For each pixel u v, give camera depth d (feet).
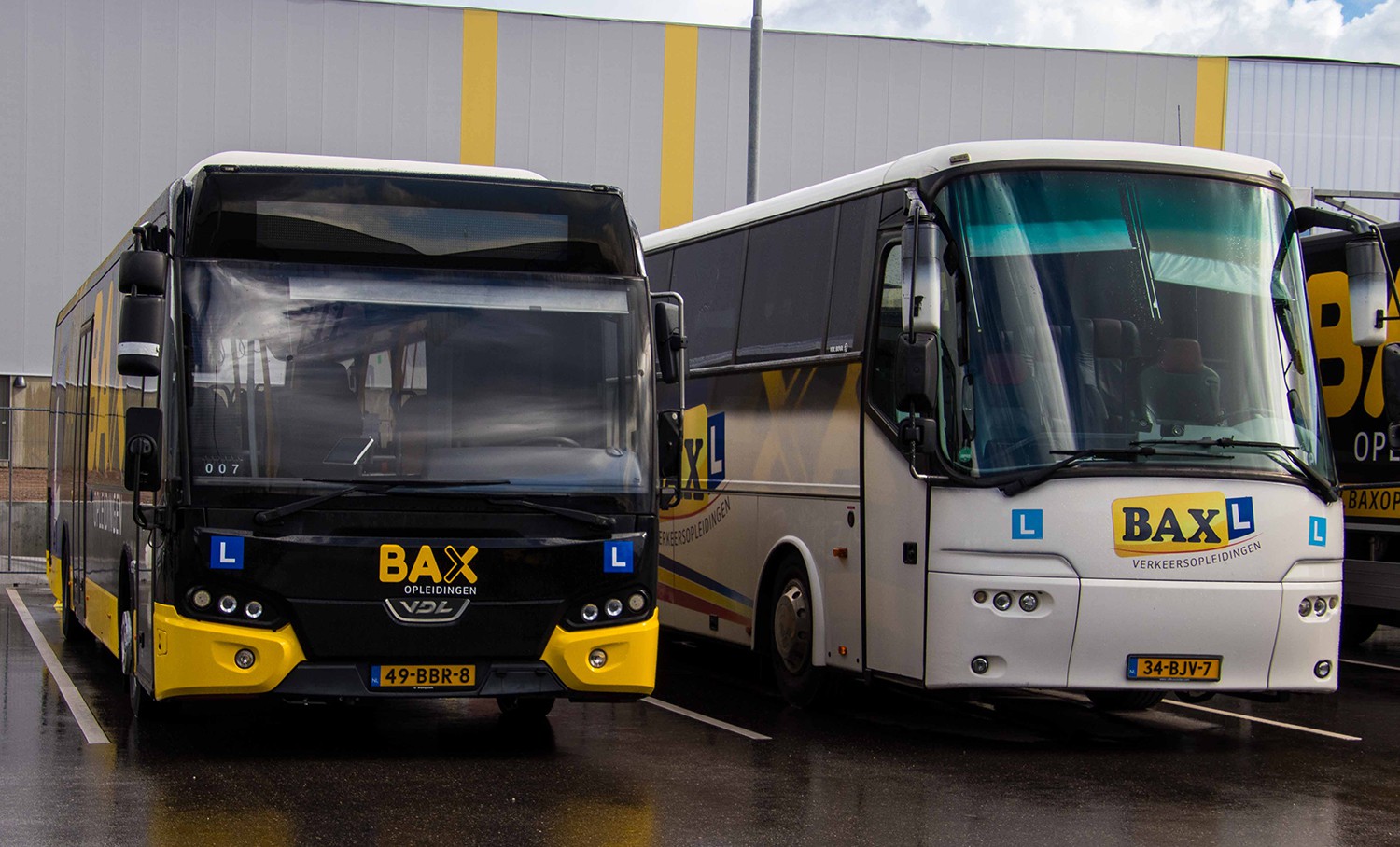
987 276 31.83
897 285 34.01
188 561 27.58
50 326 123.44
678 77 125.49
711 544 42.50
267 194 29.25
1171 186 32.60
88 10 122.52
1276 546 31.42
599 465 29.32
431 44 123.13
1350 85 131.44
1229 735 34.78
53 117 122.72
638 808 25.26
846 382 35.55
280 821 23.73
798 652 37.42
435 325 29.19
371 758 29.30
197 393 28.09
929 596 31.65
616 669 28.94
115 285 38.96
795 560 37.78
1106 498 30.71
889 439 33.50
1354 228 33.40
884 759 30.60
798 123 126.41
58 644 49.16
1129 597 30.63
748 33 126.11
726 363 42.16
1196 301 32.07
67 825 23.29
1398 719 37.63
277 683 27.45
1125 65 128.67
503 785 26.86
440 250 29.68
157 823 23.49
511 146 123.85
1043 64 128.06
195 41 122.72
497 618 28.27
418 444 28.50
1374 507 47.42
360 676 27.86
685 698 39.19
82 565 45.06
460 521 28.30
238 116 122.83
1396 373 34.04
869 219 35.65
